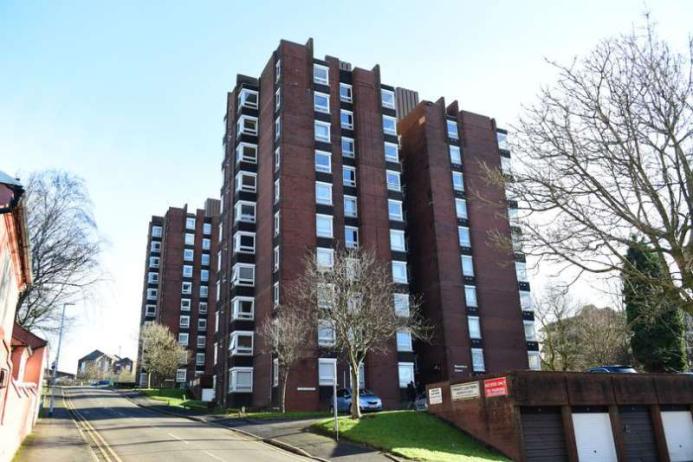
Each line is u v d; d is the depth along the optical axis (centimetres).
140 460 1967
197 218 10681
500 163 6062
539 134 1466
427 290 5447
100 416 4031
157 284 10819
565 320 5462
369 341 3444
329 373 4491
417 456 2145
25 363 2800
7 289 1523
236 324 4997
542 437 2578
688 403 3109
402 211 5962
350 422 2866
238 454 2200
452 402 2884
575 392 2700
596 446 2716
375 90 5750
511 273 5638
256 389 4772
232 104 6194
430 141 5784
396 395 4712
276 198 4984
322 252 4869
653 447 2912
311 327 4291
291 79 5325
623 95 1401
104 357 17900
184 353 8731
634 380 2938
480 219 5691
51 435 2628
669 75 1360
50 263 3384
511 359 5331
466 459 2169
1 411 1531
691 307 1331
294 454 2314
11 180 1100
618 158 1361
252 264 5250
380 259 5109
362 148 5425
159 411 4706
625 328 1521
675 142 1317
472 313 5312
